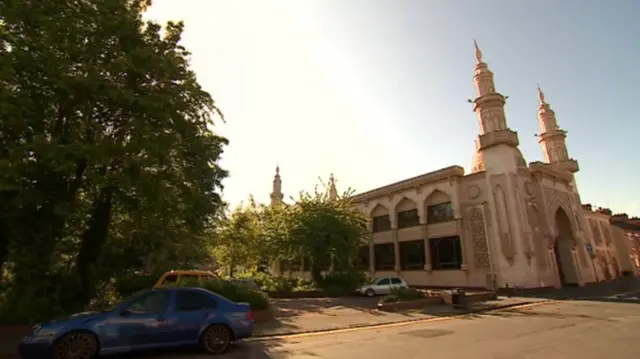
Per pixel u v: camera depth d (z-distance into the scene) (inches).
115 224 696.4
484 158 1201.4
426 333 421.1
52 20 439.2
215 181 628.7
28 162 417.7
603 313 577.3
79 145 415.2
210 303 339.9
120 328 296.5
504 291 1000.9
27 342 276.5
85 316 296.4
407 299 713.6
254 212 1363.2
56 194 466.9
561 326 452.4
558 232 1328.7
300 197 1124.5
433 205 1323.8
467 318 559.8
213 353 324.2
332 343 371.9
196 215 590.9
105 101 463.5
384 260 1464.1
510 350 315.9
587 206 1737.2
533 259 1071.0
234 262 1402.6
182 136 538.0
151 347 304.3
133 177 457.4
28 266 459.8
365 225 1161.4
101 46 487.2
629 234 2089.1
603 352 301.7
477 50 1344.7
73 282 538.6
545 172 1246.3
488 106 1237.7
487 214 1154.7
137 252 696.4
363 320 542.3
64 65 437.1
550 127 1579.7
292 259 1130.0
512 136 1165.1
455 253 1219.2
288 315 599.2
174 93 512.1
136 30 518.9
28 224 459.5
